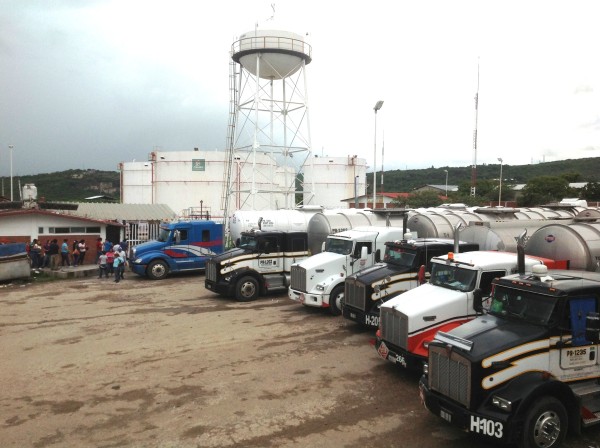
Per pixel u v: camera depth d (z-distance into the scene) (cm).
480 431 643
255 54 3105
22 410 837
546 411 644
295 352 1145
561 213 2412
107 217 3206
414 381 952
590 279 748
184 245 2430
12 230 2577
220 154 5000
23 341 1270
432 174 13350
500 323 725
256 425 766
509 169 13262
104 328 1399
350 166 5981
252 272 1791
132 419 795
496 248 1423
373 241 1534
